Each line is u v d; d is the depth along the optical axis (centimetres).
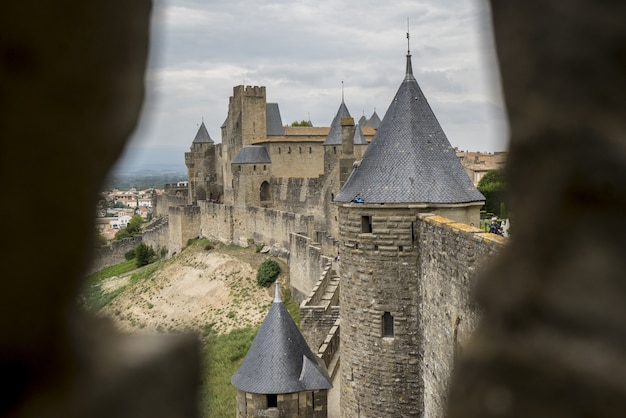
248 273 8181
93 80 363
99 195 384
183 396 403
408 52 2339
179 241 11056
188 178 14388
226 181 12625
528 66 434
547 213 419
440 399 1753
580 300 388
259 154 10469
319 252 6334
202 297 7925
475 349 439
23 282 339
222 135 13150
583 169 404
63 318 361
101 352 377
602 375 367
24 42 334
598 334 376
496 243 1294
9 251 333
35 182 343
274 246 8581
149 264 11181
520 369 402
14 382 337
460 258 1553
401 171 2131
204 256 9400
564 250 406
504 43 453
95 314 392
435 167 2142
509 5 447
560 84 418
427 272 1945
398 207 2073
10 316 334
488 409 408
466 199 2089
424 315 2000
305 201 9269
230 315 7106
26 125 337
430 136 2219
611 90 400
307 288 6719
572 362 379
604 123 400
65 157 354
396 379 2100
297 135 12181
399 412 2098
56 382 349
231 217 9956
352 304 2177
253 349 2466
